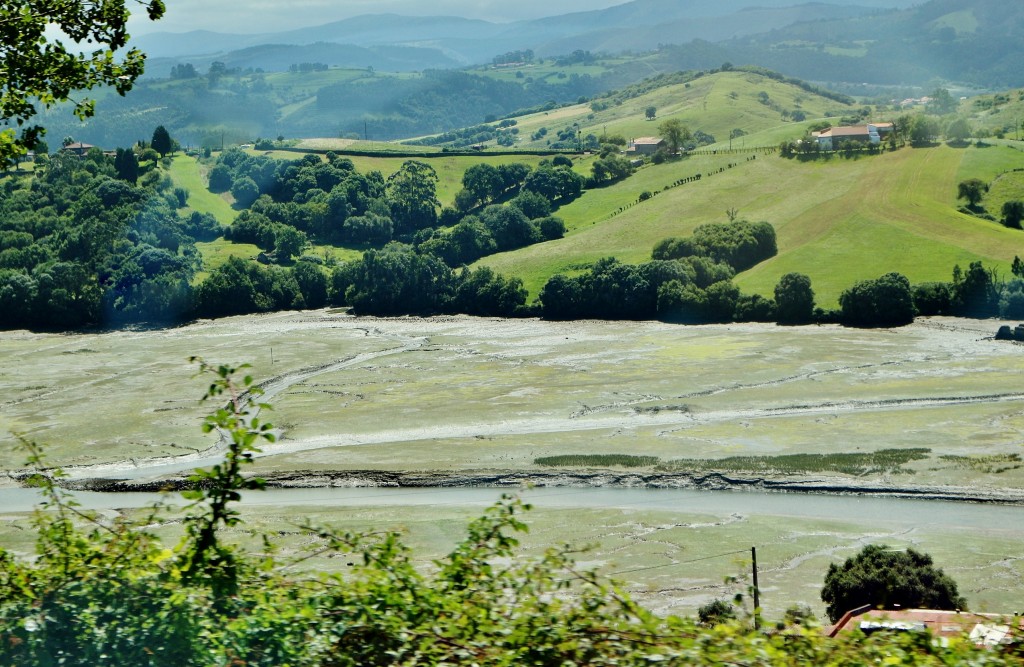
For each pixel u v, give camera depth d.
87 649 16.83
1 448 142.75
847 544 92.12
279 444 141.75
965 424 134.00
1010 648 16.14
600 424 144.50
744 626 16.52
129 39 31.86
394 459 129.88
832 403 150.00
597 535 97.12
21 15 29.53
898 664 15.71
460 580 18.03
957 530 96.25
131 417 157.75
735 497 113.06
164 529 88.06
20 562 19.03
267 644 16.81
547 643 16.34
